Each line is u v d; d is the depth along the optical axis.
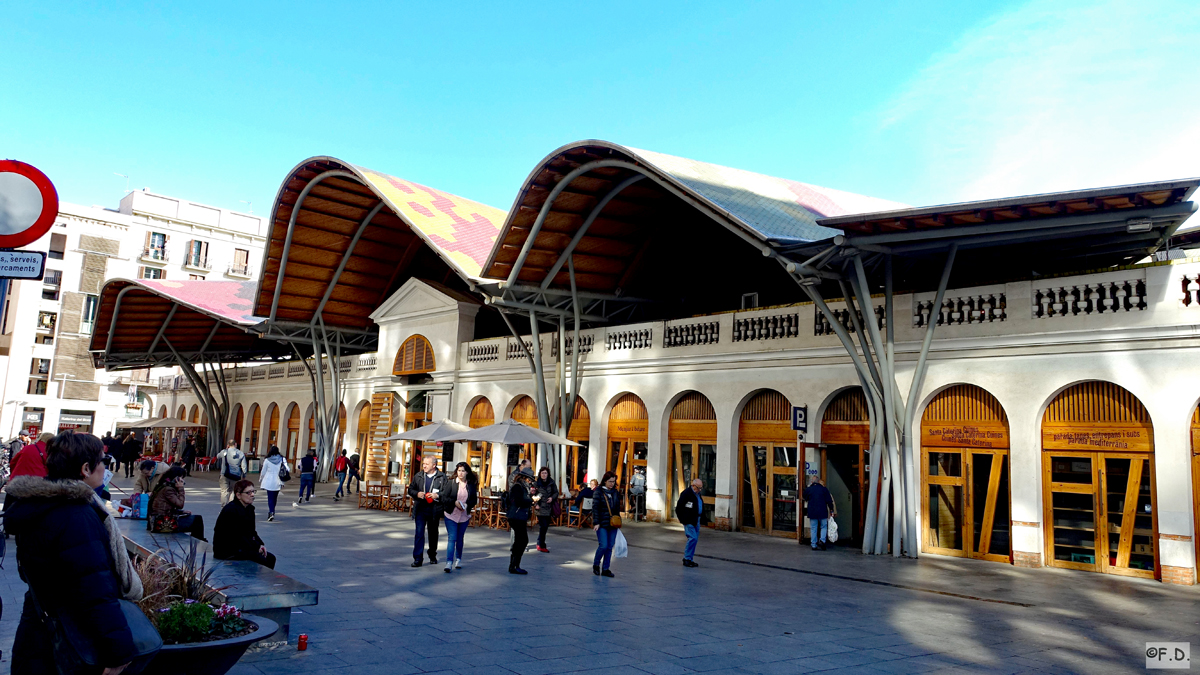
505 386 28.44
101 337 43.53
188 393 57.16
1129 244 16.64
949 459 16.86
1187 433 13.63
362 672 6.70
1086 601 11.71
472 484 13.15
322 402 37.50
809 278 16.48
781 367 19.86
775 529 19.86
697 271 28.03
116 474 39.03
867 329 16.98
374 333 38.91
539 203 22.06
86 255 60.59
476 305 31.17
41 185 5.12
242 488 9.00
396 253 34.78
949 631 9.38
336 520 20.48
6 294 5.17
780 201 19.98
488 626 8.68
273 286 34.38
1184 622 10.23
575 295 24.73
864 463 18.36
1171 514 13.65
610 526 12.75
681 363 22.31
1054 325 15.34
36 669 3.74
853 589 12.39
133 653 3.77
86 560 3.67
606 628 8.85
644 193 22.88
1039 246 16.97
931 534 16.94
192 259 65.50
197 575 6.99
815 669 7.45
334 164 28.12
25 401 57.06
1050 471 15.47
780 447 20.08
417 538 12.94
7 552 13.12
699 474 21.89
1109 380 14.61
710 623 9.39
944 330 16.91
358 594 10.27
